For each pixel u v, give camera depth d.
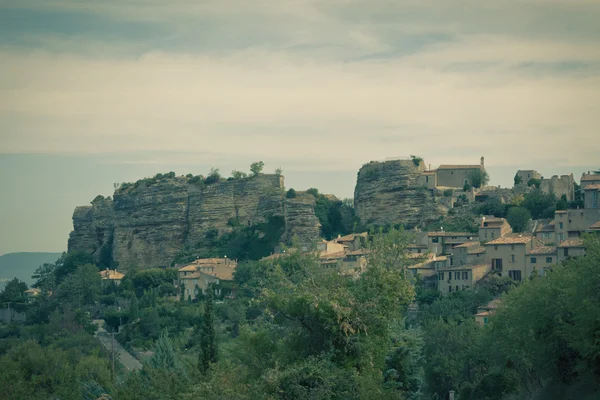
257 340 114.06
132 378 137.75
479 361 165.12
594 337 109.00
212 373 109.81
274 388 98.88
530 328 129.75
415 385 133.75
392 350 127.44
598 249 119.31
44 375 184.75
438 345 175.75
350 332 107.19
